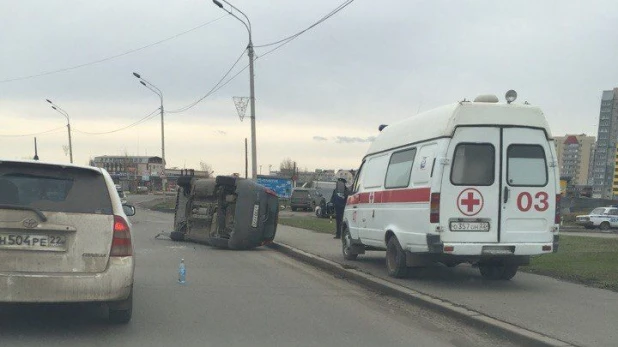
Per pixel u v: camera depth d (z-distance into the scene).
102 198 5.57
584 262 10.53
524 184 8.23
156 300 7.58
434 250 8.04
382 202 9.95
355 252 11.80
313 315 6.96
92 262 5.34
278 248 15.24
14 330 5.69
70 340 5.40
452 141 8.15
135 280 9.22
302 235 18.22
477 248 8.05
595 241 15.82
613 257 11.22
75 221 5.32
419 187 8.52
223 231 15.20
